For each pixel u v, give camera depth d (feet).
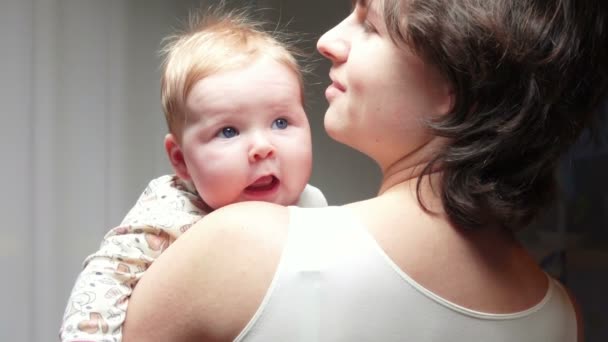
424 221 2.41
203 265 2.37
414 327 2.26
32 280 6.08
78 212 6.29
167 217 3.06
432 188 2.47
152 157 6.60
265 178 3.15
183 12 6.64
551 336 2.56
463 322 2.32
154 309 2.45
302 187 3.24
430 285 2.32
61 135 6.21
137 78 6.51
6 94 5.96
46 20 6.08
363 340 2.23
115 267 2.83
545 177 2.62
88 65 6.30
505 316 2.40
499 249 2.56
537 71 2.37
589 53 2.55
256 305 2.26
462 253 2.40
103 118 6.38
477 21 2.32
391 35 2.49
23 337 6.07
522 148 2.41
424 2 2.39
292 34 6.41
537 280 2.70
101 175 6.38
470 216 2.36
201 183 3.14
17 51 6.00
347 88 2.72
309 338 2.22
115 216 6.45
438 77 2.47
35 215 6.07
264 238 2.34
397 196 2.53
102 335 2.51
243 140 3.09
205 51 3.23
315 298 2.25
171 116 3.33
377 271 2.28
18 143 6.02
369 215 2.43
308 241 2.34
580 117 2.67
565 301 2.76
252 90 3.10
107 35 6.38
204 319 2.33
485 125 2.36
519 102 2.38
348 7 7.07
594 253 6.16
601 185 5.97
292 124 3.21
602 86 2.68
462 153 2.36
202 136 3.12
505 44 2.31
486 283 2.41
